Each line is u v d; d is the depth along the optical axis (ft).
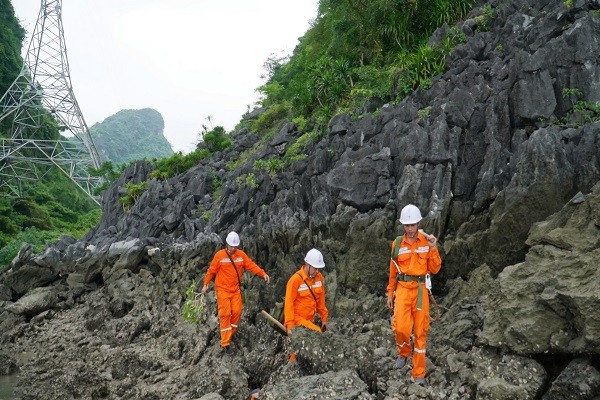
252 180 52.65
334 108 54.08
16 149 191.21
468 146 33.58
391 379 22.97
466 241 29.30
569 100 32.01
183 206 66.18
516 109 33.09
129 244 61.52
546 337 20.12
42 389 33.47
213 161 80.48
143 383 33.06
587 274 19.88
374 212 33.53
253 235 45.19
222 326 33.40
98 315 52.47
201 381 27.35
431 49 43.91
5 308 59.82
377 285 32.30
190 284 49.65
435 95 39.91
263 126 83.46
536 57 33.40
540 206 26.61
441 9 49.98
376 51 56.59
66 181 227.20
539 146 27.12
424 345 22.06
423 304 22.21
